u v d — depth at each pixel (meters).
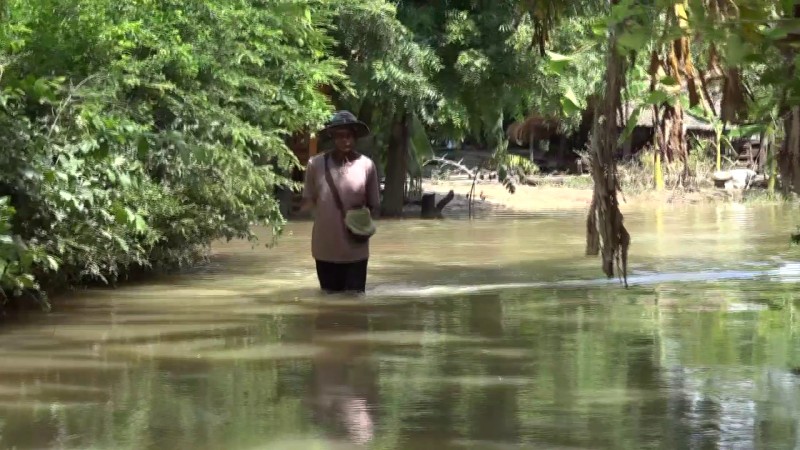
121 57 10.71
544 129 38.69
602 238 5.53
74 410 5.71
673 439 5.10
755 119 5.03
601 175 5.49
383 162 23.12
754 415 5.54
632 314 8.88
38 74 9.68
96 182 9.16
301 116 13.25
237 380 6.46
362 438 5.16
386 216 21.75
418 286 10.85
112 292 10.34
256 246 14.83
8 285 8.19
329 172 10.32
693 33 3.95
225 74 11.72
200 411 5.69
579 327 8.26
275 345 7.59
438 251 14.30
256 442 5.09
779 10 4.13
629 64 5.78
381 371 6.69
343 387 6.25
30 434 5.23
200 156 9.33
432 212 22.17
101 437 5.18
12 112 8.56
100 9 9.91
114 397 6.02
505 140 27.56
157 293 10.30
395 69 19.08
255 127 12.10
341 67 18.91
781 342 7.54
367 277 11.59
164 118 11.13
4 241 7.65
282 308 9.37
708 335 7.84
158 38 11.04
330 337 7.89
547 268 12.31
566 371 6.65
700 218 20.20
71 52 9.88
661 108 6.68
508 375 6.54
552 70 4.92
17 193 8.63
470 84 20.66
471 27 20.00
